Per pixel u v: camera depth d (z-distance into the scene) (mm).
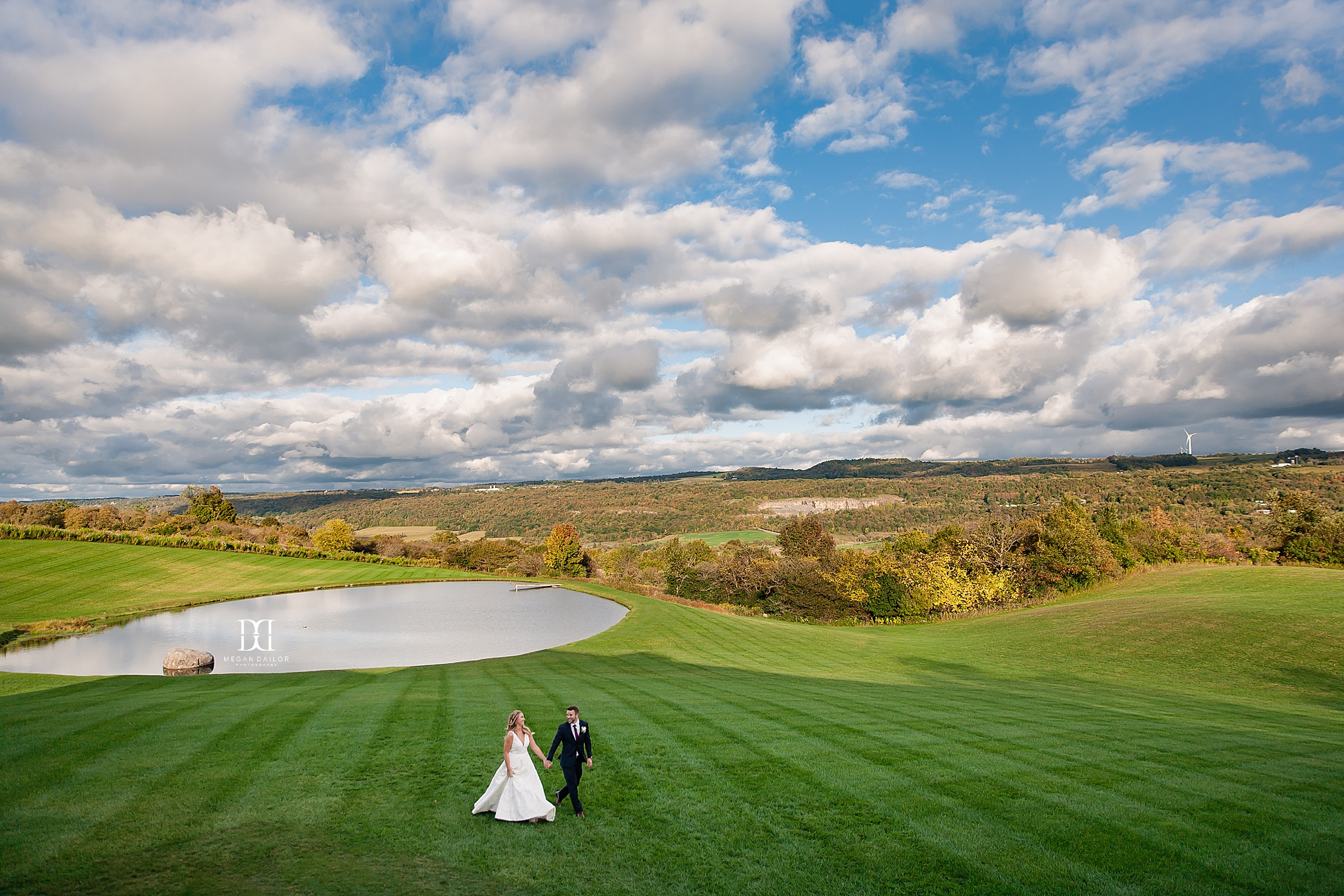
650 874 8859
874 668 36250
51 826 9555
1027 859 9336
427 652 43812
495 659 36188
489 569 119750
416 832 9883
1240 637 34500
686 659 37250
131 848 9016
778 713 18312
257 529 124562
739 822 10438
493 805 10578
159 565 74062
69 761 12211
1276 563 74500
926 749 14398
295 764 12609
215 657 40000
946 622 65875
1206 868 9125
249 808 10492
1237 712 22062
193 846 9188
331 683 24859
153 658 37562
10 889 7828
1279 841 9883
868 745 14609
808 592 78438
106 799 10539
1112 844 9766
